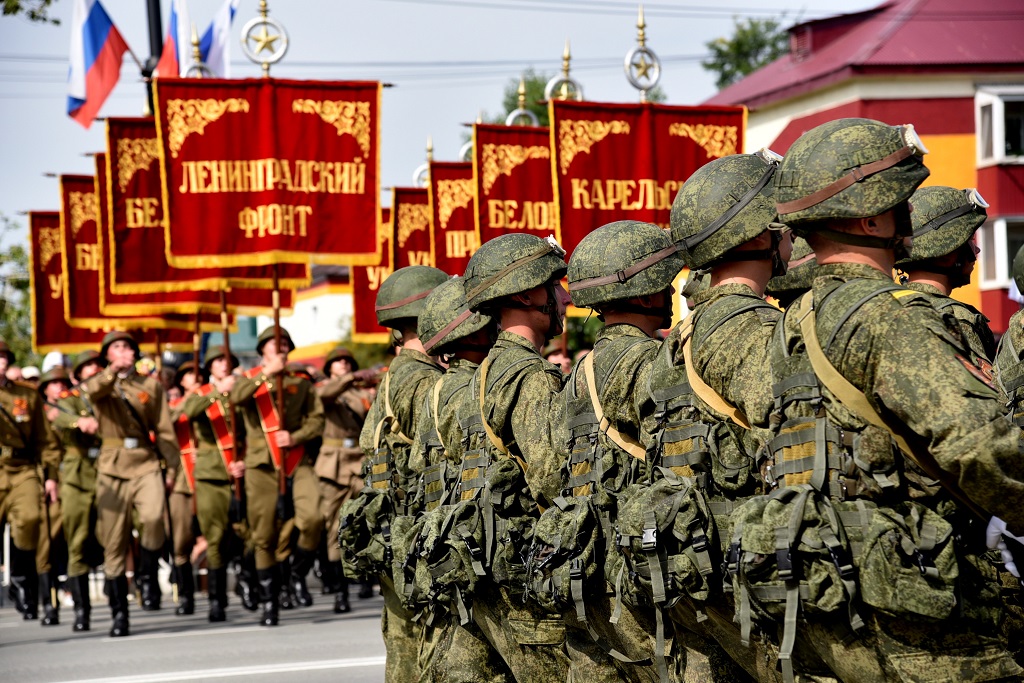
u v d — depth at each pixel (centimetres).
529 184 2634
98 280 3397
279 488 2441
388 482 1373
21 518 2606
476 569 1065
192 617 2656
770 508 697
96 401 2411
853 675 694
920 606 660
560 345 2861
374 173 2495
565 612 955
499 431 1091
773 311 816
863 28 5903
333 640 2166
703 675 846
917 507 688
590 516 920
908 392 669
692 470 819
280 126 2470
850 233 735
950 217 1048
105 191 3145
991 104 5553
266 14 2459
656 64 2444
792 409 720
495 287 1105
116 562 2386
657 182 2402
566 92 2512
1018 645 823
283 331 2517
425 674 1199
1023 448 654
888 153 729
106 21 3603
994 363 1006
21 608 2781
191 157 2448
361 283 3391
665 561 780
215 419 2528
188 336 3800
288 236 2458
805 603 684
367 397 2809
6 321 5566
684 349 841
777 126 6078
